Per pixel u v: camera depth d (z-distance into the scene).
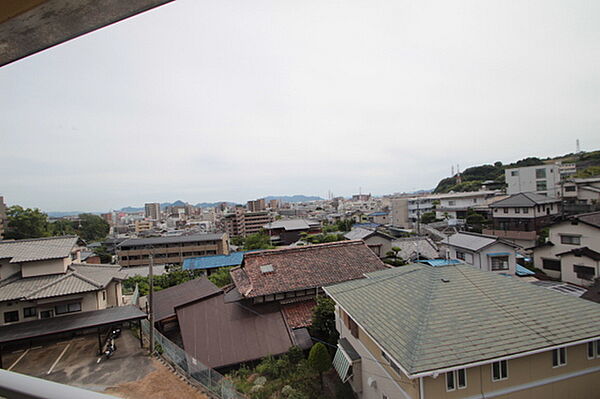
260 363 11.45
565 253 19.86
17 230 29.58
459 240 24.88
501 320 7.50
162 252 40.66
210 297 15.60
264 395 9.64
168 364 11.81
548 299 8.31
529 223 27.61
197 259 31.20
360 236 31.45
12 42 1.48
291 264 16.16
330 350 12.05
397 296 9.34
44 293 14.05
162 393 9.96
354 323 10.05
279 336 12.54
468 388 6.62
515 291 8.71
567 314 7.70
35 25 1.35
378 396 8.43
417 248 26.94
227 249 44.38
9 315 14.04
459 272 9.91
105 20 1.45
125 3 1.34
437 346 6.72
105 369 11.53
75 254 19.42
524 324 7.36
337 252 17.45
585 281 18.83
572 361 7.24
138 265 40.19
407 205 55.28
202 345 12.20
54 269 15.92
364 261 16.88
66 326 12.88
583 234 20.06
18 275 15.81
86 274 16.64
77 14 1.33
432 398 6.45
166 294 18.55
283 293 14.74
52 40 1.52
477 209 39.88
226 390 9.34
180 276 24.95
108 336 14.23
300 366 10.82
